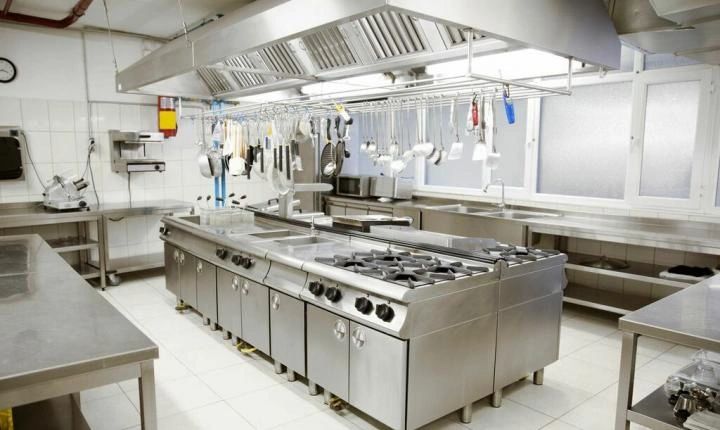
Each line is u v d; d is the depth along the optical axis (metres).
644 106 3.76
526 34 1.94
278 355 2.78
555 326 2.72
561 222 3.90
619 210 3.95
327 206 6.02
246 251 2.93
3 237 2.99
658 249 3.80
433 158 2.95
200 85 4.33
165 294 4.49
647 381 2.80
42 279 2.02
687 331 1.50
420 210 4.82
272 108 3.39
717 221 3.46
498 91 2.50
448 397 2.19
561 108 4.29
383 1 1.45
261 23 2.04
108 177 5.05
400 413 2.02
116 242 5.22
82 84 4.81
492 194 4.83
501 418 2.40
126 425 2.36
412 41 2.67
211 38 2.40
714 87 3.41
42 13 4.36
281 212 3.87
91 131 4.89
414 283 2.03
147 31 4.97
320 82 3.56
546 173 4.46
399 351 1.99
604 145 4.06
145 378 1.34
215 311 3.40
